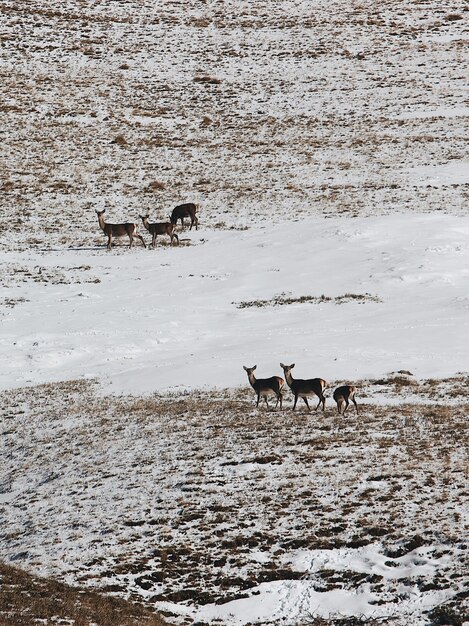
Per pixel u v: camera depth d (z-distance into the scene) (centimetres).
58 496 2866
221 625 2000
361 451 2984
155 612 2047
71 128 10369
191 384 4075
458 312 5128
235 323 5256
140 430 3444
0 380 4497
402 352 4372
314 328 4991
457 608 1972
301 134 10225
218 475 2853
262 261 6569
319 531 2408
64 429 3600
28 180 8900
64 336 5081
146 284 6184
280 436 3191
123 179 9012
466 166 8781
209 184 8806
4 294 6025
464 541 2272
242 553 2327
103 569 2281
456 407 3466
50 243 7344
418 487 2633
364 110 10888
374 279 5938
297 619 2014
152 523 2539
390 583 2138
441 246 6431
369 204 7800
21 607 1964
